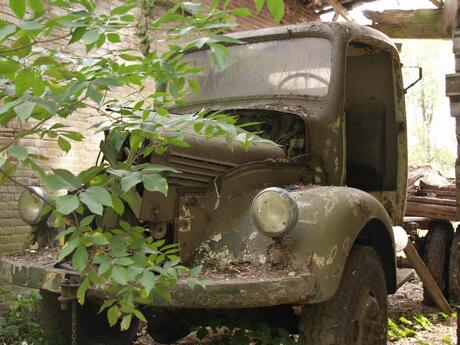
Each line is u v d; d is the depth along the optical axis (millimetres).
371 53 4121
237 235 2752
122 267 1520
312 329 2686
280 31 3803
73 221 2199
